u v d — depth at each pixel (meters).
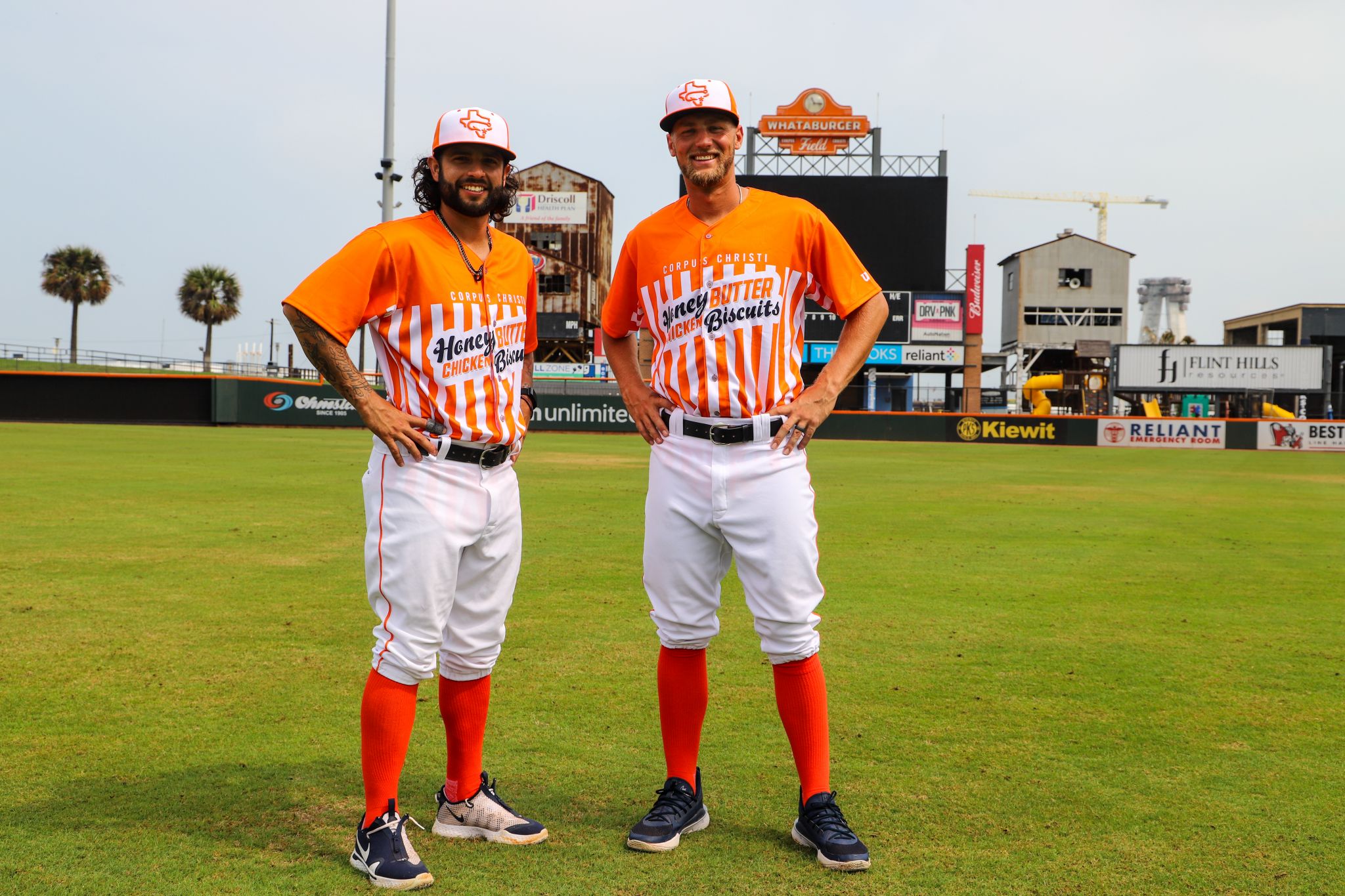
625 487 12.99
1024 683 4.31
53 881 2.46
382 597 2.67
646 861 2.65
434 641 2.65
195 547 7.50
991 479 15.98
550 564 7.07
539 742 3.54
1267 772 3.31
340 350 2.62
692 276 2.85
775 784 3.20
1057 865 2.63
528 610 5.58
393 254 2.63
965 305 40.03
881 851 2.71
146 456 16.80
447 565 2.65
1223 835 2.83
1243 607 5.94
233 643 4.74
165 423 29.97
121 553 7.18
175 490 11.41
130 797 2.98
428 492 2.65
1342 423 30.38
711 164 2.81
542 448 22.89
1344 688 4.29
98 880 2.47
